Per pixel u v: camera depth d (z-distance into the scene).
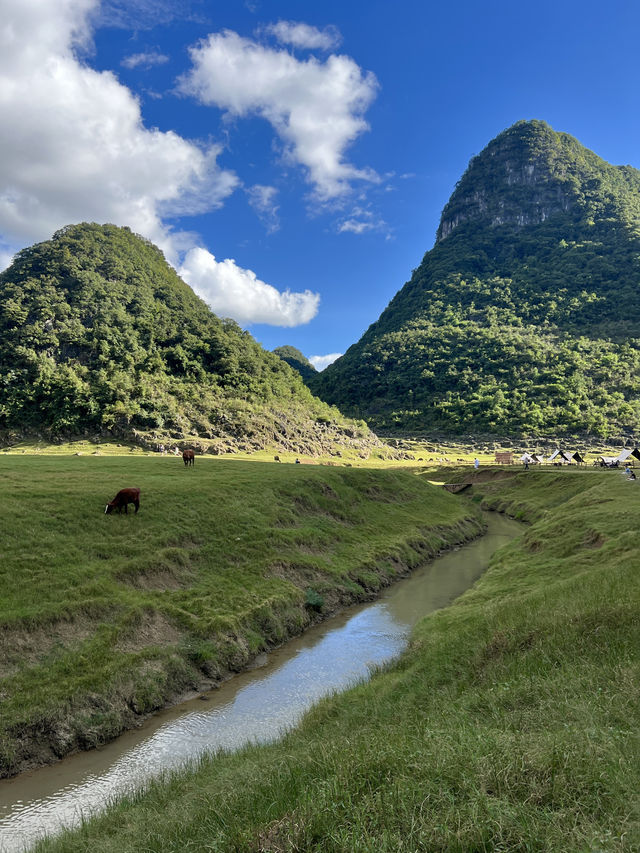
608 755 7.50
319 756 10.48
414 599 35.75
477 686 14.93
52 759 17.25
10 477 38.19
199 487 42.44
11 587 23.95
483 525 67.94
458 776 7.71
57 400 131.38
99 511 33.38
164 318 186.25
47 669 20.31
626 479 66.00
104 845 10.12
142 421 129.62
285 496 47.81
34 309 165.50
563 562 33.28
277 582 32.91
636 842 5.51
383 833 6.58
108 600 25.16
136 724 19.62
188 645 24.45
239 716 20.03
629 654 12.86
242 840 7.58
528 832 6.05
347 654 26.09
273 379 184.50
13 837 13.38
